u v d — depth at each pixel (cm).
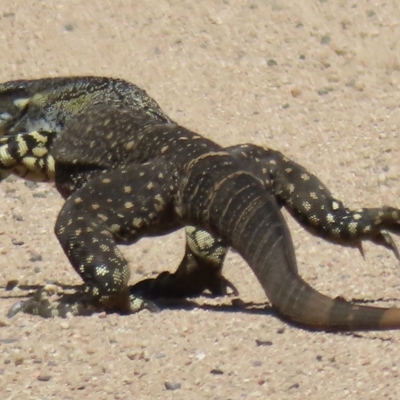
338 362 3253
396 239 4556
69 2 6906
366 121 5875
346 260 4462
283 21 6738
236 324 3566
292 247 3444
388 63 6356
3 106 4403
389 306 3859
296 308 3338
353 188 5247
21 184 5328
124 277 3659
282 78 6262
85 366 3319
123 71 6341
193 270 4044
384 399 3036
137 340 3459
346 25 6681
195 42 6562
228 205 3509
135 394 3147
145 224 3709
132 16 6788
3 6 6925
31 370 3306
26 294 4094
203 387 3161
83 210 3694
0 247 4719
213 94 6144
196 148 3703
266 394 3100
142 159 3772
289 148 5666
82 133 4031
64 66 6384
